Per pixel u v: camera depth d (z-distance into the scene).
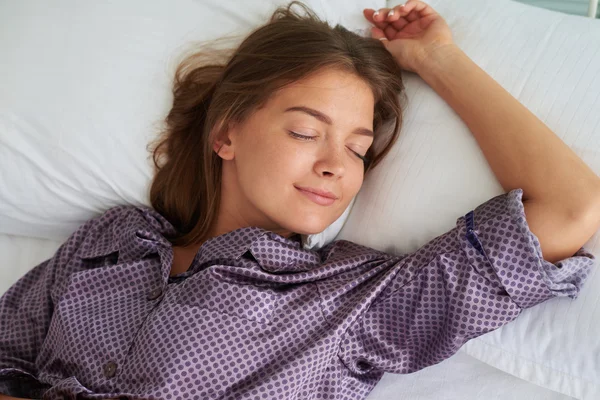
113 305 1.09
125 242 1.17
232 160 1.18
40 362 1.11
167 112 1.25
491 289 0.96
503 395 1.04
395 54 1.26
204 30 1.27
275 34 1.16
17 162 1.24
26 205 1.29
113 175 1.25
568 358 0.96
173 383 0.96
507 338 1.01
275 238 1.09
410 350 1.04
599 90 1.06
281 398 0.97
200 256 1.12
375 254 1.11
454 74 1.16
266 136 1.08
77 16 1.25
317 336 1.01
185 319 1.01
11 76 1.22
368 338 1.05
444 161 1.12
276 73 1.09
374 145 1.21
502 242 0.96
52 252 1.39
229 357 0.98
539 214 0.98
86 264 1.20
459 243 0.99
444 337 1.00
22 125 1.22
